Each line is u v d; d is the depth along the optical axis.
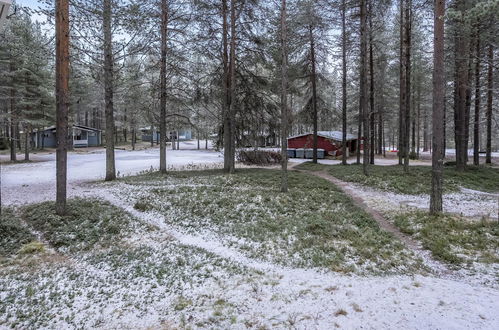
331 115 23.77
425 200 11.48
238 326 3.54
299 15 16.95
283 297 4.26
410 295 4.27
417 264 5.68
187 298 4.28
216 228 8.00
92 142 49.00
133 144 42.88
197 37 15.32
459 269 5.46
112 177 15.05
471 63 16.12
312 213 9.27
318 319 3.64
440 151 8.95
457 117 17.77
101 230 7.70
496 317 3.62
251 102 16.91
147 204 9.95
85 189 12.90
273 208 9.73
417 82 27.31
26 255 6.24
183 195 11.13
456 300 4.10
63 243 6.88
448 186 13.55
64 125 8.50
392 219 8.95
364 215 9.17
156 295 4.39
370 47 20.30
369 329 3.41
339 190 13.17
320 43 20.95
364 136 16.28
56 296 4.41
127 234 7.57
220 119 18.39
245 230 7.72
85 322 3.73
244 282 4.80
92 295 4.43
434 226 7.88
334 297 4.23
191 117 21.98
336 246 6.61
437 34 8.79
